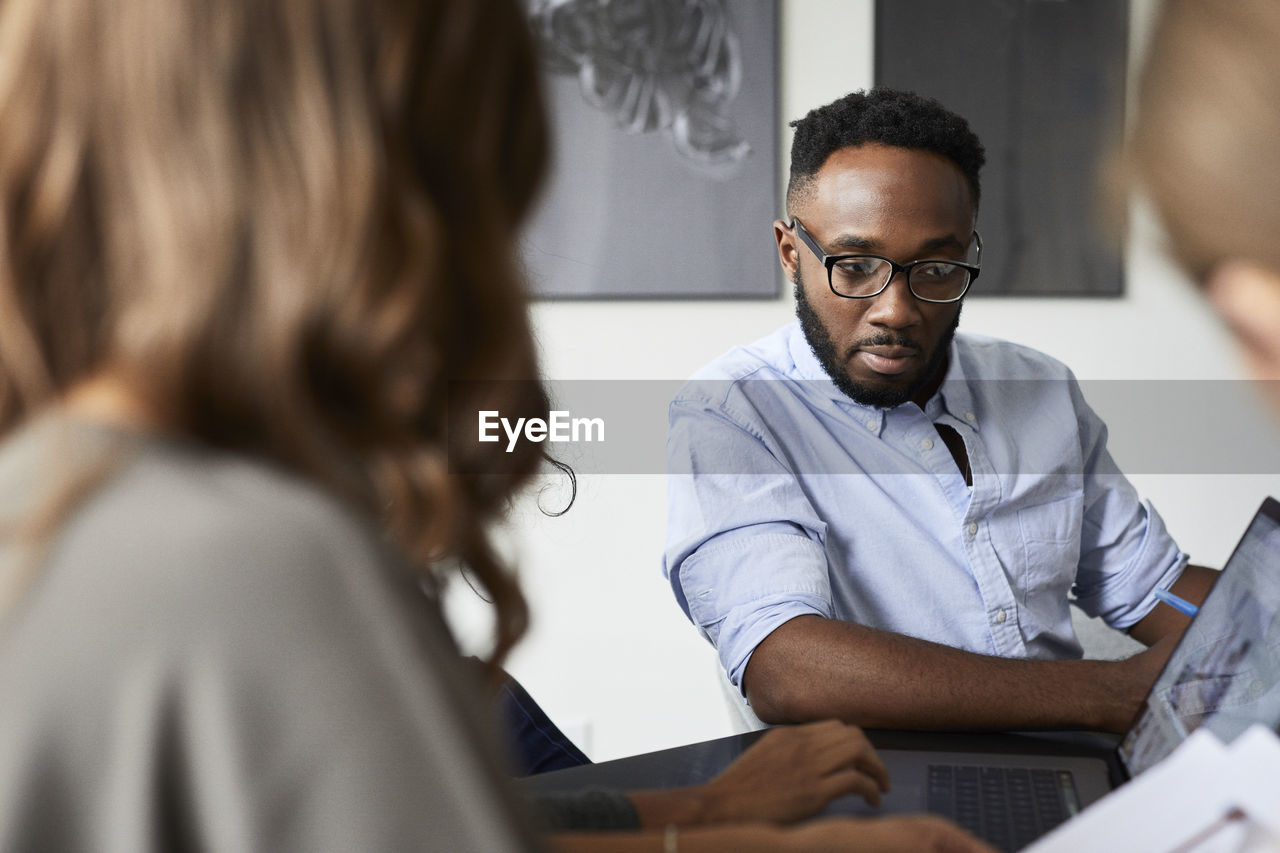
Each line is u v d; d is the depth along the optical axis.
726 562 1.17
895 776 0.90
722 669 1.35
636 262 2.05
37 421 0.37
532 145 0.46
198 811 0.32
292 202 0.37
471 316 0.44
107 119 0.36
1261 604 0.79
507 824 0.35
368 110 0.38
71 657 0.31
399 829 0.33
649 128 2.03
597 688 2.12
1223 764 0.57
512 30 0.44
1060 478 1.40
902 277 1.25
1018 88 2.08
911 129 1.26
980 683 1.00
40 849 0.31
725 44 2.03
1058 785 0.88
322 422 0.39
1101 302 2.17
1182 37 0.25
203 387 0.37
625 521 2.10
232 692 0.32
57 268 0.38
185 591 0.32
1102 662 1.02
